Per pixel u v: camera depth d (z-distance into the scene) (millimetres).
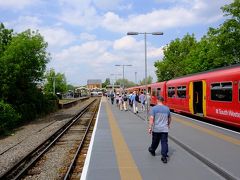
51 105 46469
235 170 9453
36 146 17719
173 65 61875
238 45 33875
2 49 32750
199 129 18875
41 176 11922
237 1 32875
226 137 15688
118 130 19469
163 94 38406
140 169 10102
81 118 35562
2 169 13453
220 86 20469
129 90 75125
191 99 26875
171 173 9609
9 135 24250
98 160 11391
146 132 18516
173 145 14172
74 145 18344
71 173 11648
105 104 57094
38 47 32594
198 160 11258
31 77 34438
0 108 25938
